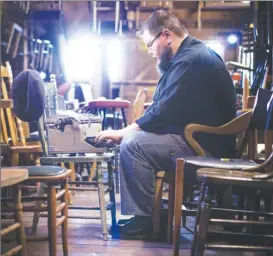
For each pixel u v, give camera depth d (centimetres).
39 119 247
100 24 726
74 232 272
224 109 260
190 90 252
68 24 695
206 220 189
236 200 319
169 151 250
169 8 688
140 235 259
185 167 223
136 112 388
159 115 251
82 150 255
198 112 255
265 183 181
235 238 247
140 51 746
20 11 636
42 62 650
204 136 254
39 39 673
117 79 764
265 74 479
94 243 249
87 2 683
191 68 252
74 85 606
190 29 713
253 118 246
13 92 236
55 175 184
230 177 183
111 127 512
